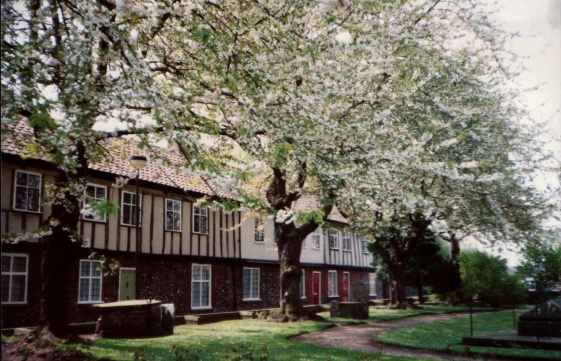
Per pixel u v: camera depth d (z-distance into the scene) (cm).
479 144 1364
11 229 1344
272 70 895
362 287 2050
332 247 3112
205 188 1966
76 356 875
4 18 628
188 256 1964
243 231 2333
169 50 978
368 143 1085
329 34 924
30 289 1390
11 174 1359
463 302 2855
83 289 1552
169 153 1609
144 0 880
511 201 1577
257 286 2417
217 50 845
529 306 2398
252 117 870
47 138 588
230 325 1611
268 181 1678
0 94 540
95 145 787
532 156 1577
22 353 884
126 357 877
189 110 800
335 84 895
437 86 1287
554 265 1722
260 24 900
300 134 900
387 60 964
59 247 1016
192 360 817
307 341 1251
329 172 1007
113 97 662
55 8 702
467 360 964
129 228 1727
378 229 1455
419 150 1027
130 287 1712
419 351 1101
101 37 657
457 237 1989
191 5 873
